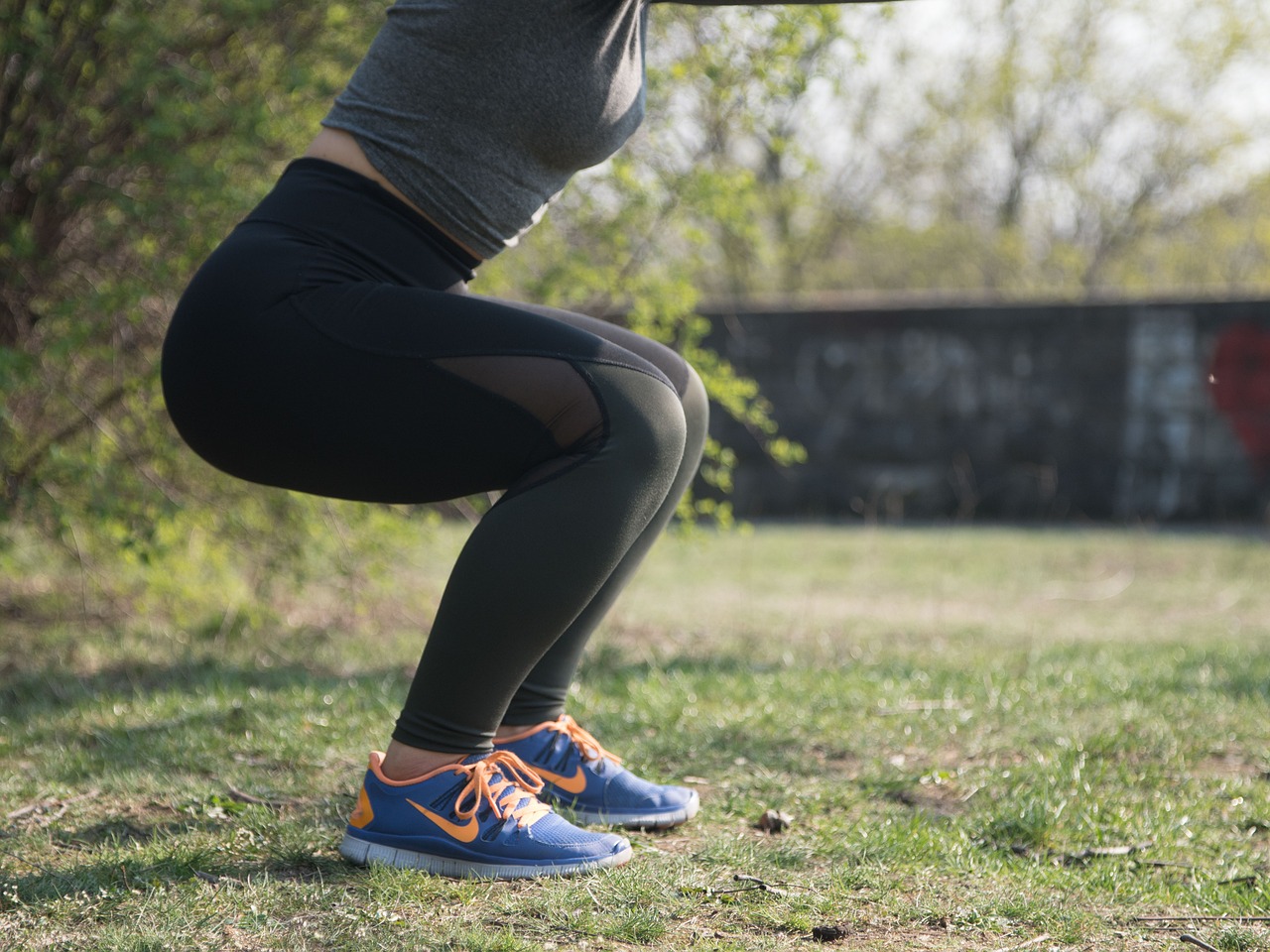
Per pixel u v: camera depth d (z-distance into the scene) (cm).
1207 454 1051
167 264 374
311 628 450
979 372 1102
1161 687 339
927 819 214
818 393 1136
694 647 438
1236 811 223
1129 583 689
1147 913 171
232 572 500
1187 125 1917
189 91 365
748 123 443
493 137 168
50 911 161
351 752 256
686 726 285
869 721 294
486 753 178
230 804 214
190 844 187
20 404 398
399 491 169
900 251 1933
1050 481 1086
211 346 162
